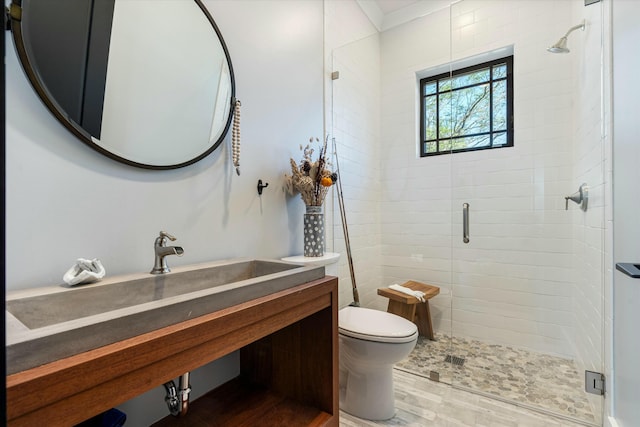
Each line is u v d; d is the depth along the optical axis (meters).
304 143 1.87
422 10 2.55
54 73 0.86
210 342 0.73
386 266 2.66
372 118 2.63
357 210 2.43
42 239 0.83
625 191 1.18
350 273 2.32
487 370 1.89
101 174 0.96
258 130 1.55
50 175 0.85
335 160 2.18
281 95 1.70
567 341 2.01
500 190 2.25
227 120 1.37
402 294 2.36
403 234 2.60
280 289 0.99
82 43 0.93
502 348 2.18
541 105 2.11
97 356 0.53
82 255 0.91
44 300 0.74
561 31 2.05
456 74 2.44
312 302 1.08
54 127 0.86
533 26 2.13
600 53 1.49
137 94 1.06
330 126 2.13
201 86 1.27
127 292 0.90
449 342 2.29
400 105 2.64
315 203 1.67
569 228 2.02
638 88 1.05
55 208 0.85
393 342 1.34
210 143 1.29
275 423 1.10
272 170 1.62
